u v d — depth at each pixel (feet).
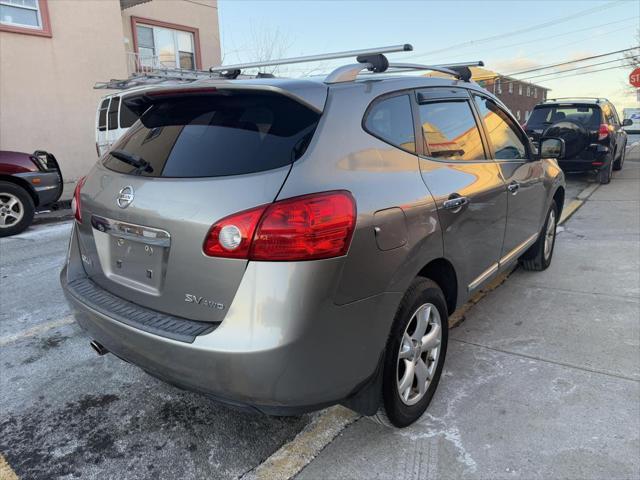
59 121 39.45
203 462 8.03
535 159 13.91
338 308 6.56
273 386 6.32
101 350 8.82
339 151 7.04
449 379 10.14
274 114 7.24
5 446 8.45
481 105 11.76
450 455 8.00
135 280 7.68
